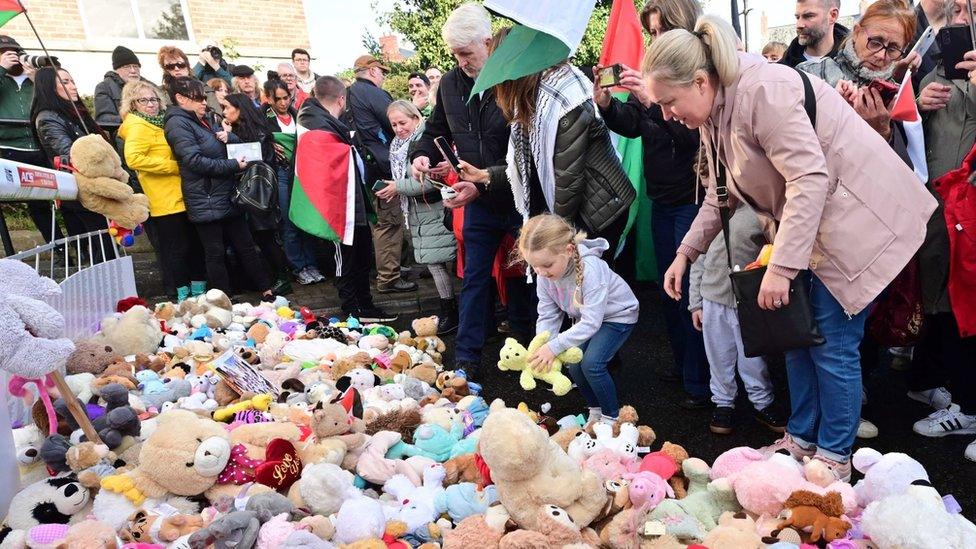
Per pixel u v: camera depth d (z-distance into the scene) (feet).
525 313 15.21
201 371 11.82
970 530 5.73
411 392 11.08
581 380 10.11
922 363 10.46
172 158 17.80
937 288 9.13
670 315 11.91
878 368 12.35
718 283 9.50
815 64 11.56
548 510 6.41
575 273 9.14
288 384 10.98
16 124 18.30
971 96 9.68
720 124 7.22
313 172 16.75
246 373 10.83
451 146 13.38
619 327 9.57
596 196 11.09
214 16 34.09
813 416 8.39
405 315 18.49
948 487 8.34
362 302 17.88
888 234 7.01
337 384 10.66
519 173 11.34
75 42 30.42
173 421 7.68
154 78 32.65
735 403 11.43
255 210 18.28
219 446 7.50
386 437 8.84
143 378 10.82
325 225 16.74
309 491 7.14
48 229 19.69
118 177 13.83
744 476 7.10
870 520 6.05
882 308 9.65
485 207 12.33
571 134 10.49
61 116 16.94
